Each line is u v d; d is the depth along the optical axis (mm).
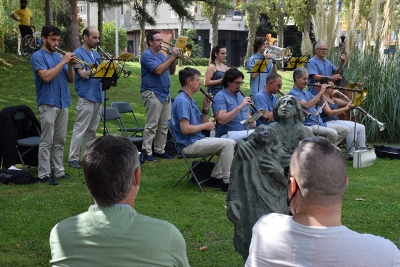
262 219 1993
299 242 1847
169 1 12320
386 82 9875
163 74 7840
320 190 1828
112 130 10172
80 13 38469
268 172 3465
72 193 6074
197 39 38875
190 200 5898
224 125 6805
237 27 38500
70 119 11148
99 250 1973
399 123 9742
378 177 7242
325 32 10820
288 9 24016
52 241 2035
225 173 6234
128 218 2010
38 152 6625
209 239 4734
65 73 6578
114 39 32375
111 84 6578
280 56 8367
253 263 1941
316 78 8570
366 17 10648
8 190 6141
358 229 5062
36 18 19953
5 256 4242
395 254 1787
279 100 3664
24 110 6945
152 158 7938
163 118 8039
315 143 1903
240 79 6703
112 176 1996
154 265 1980
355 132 7996
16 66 16484
